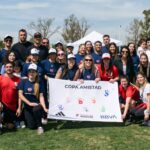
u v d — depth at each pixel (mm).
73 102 9492
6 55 10008
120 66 10727
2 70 9961
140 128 9125
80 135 8461
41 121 8906
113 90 9641
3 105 9273
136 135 8461
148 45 13008
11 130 9102
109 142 7906
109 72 9898
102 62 9906
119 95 9844
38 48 11000
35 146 7707
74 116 9438
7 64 9195
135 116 9578
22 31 10969
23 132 8891
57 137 8352
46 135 8547
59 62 10344
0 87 9211
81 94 9547
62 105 9398
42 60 10922
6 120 9359
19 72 9883
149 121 9344
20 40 11055
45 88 10078
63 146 7684
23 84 9148
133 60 11500
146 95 9492
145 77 9641
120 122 9797
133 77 10969
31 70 9039
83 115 9477
